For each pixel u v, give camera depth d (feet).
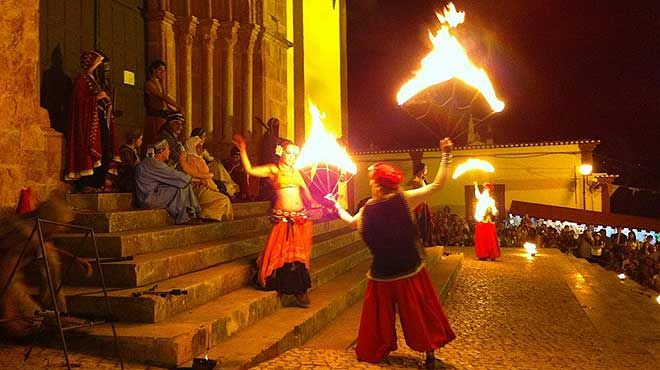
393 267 18.02
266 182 38.27
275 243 22.56
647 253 59.62
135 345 16.29
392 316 18.21
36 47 24.07
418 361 18.83
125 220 23.49
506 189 85.61
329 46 60.54
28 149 23.47
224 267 23.43
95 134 25.94
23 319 16.05
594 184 82.69
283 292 22.36
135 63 36.94
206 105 39.93
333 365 17.88
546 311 28.27
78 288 19.48
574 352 20.92
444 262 41.88
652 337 23.88
